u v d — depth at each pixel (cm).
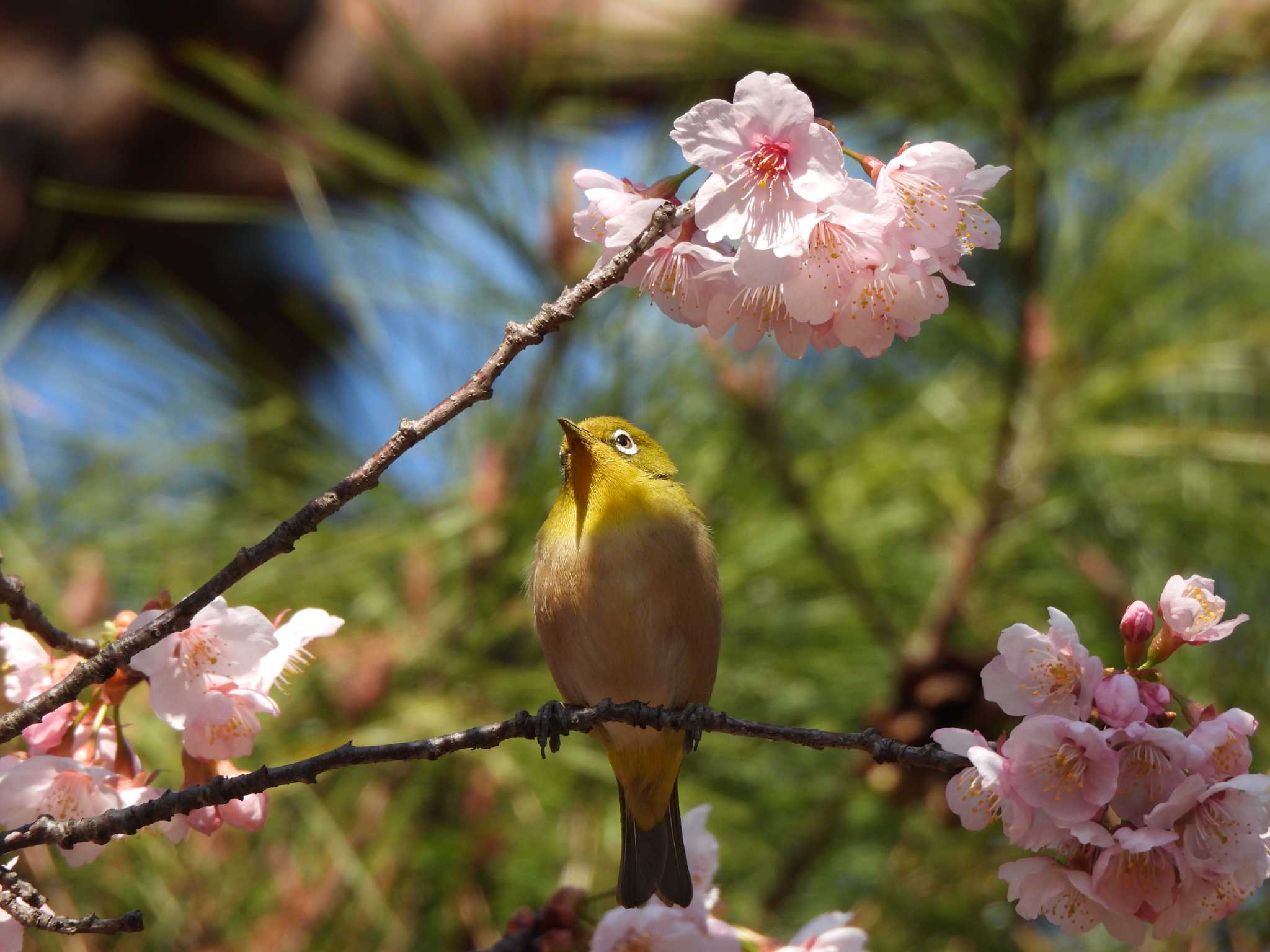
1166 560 622
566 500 510
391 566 598
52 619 516
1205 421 635
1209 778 294
